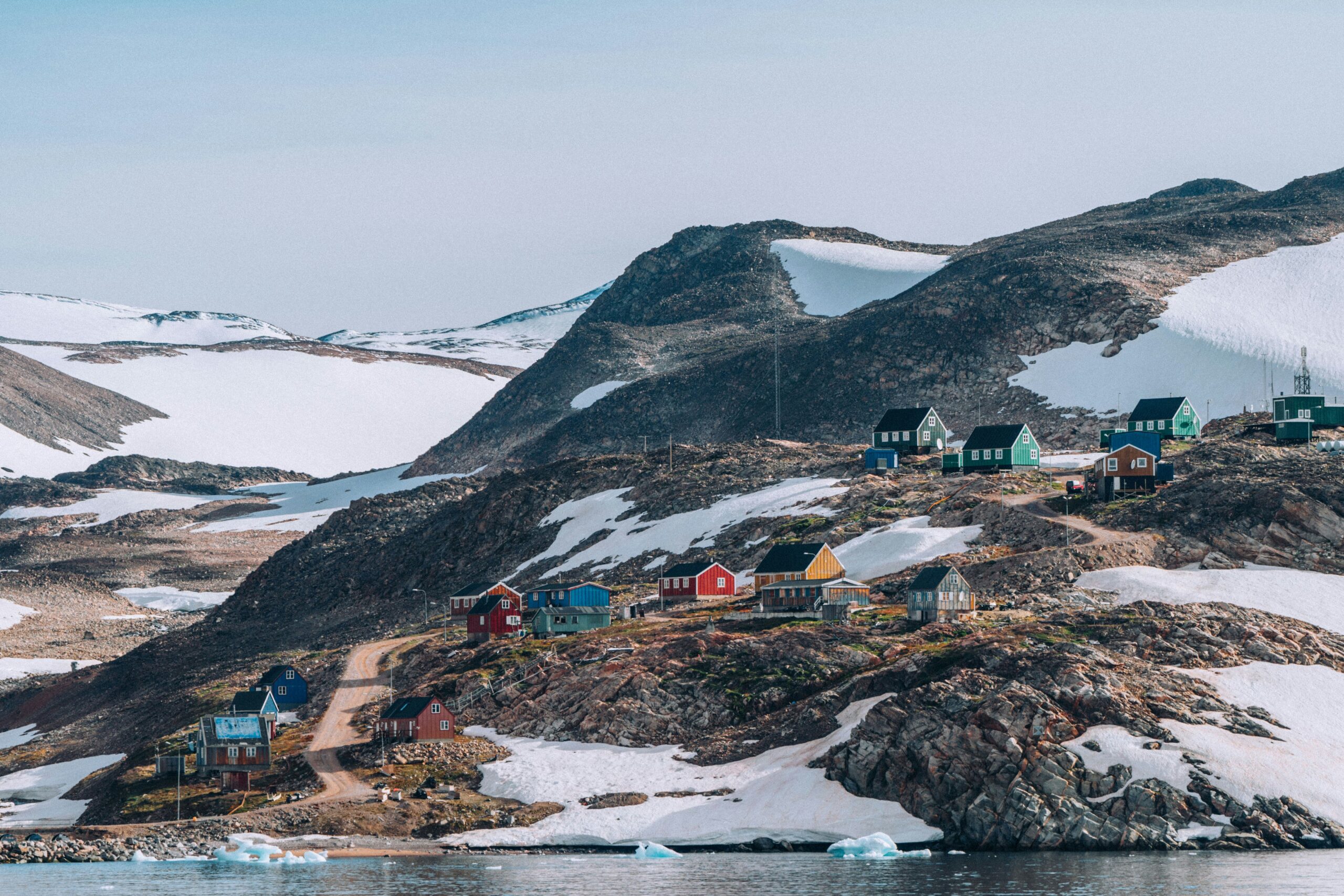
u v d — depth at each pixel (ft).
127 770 506.89
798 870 357.82
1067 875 339.57
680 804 407.64
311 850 394.52
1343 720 399.24
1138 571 508.12
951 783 384.06
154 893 345.92
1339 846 359.46
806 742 423.23
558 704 481.05
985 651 424.46
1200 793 371.15
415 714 474.08
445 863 381.40
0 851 401.08
